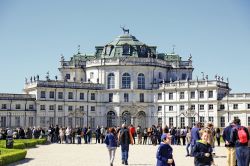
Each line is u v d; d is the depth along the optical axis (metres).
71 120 139.75
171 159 24.14
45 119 134.75
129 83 145.38
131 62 144.75
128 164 41.50
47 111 135.25
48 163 41.56
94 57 160.88
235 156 31.22
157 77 148.88
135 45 151.38
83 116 142.00
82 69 155.38
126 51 150.12
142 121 146.38
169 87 142.88
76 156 50.88
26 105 132.38
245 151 28.05
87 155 52.56
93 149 65.12
